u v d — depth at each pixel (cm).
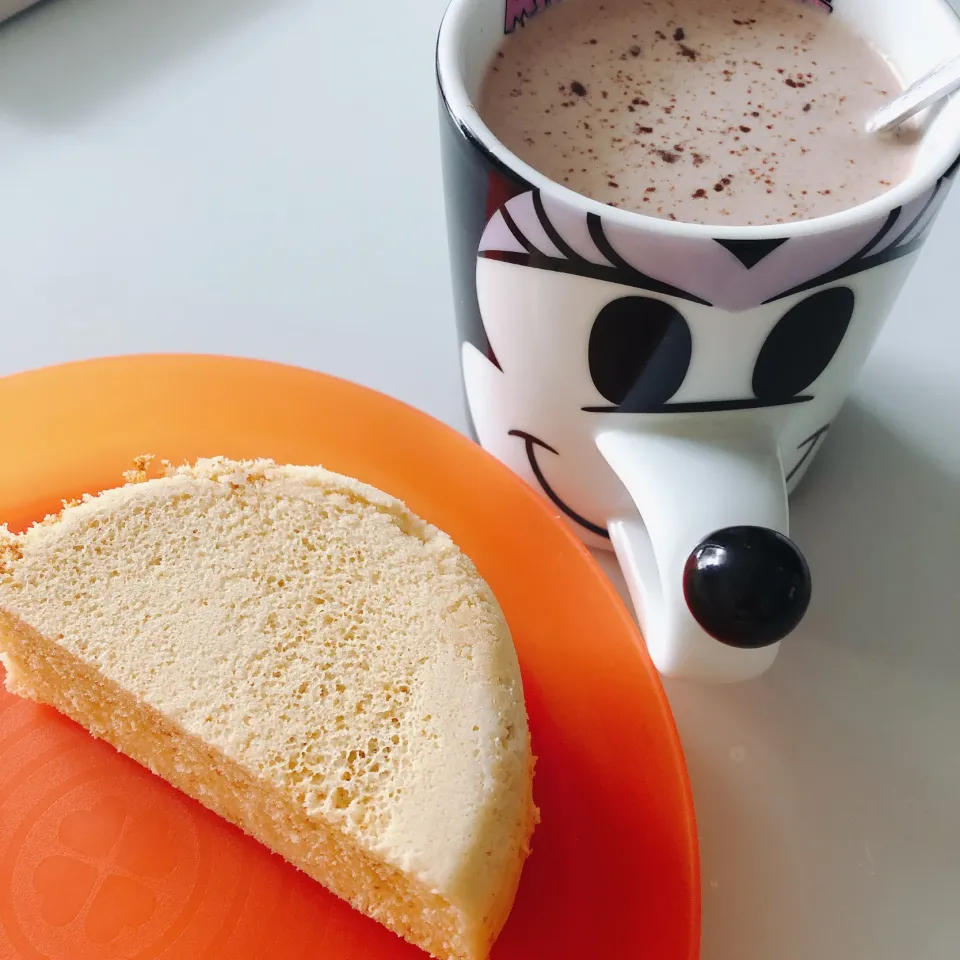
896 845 23
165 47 40
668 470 21
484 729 22
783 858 23
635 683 23
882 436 29
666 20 24
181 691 23
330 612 24
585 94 22
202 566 25
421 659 23
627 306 19
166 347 31
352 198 35
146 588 24
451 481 27
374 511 25
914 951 22
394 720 23
